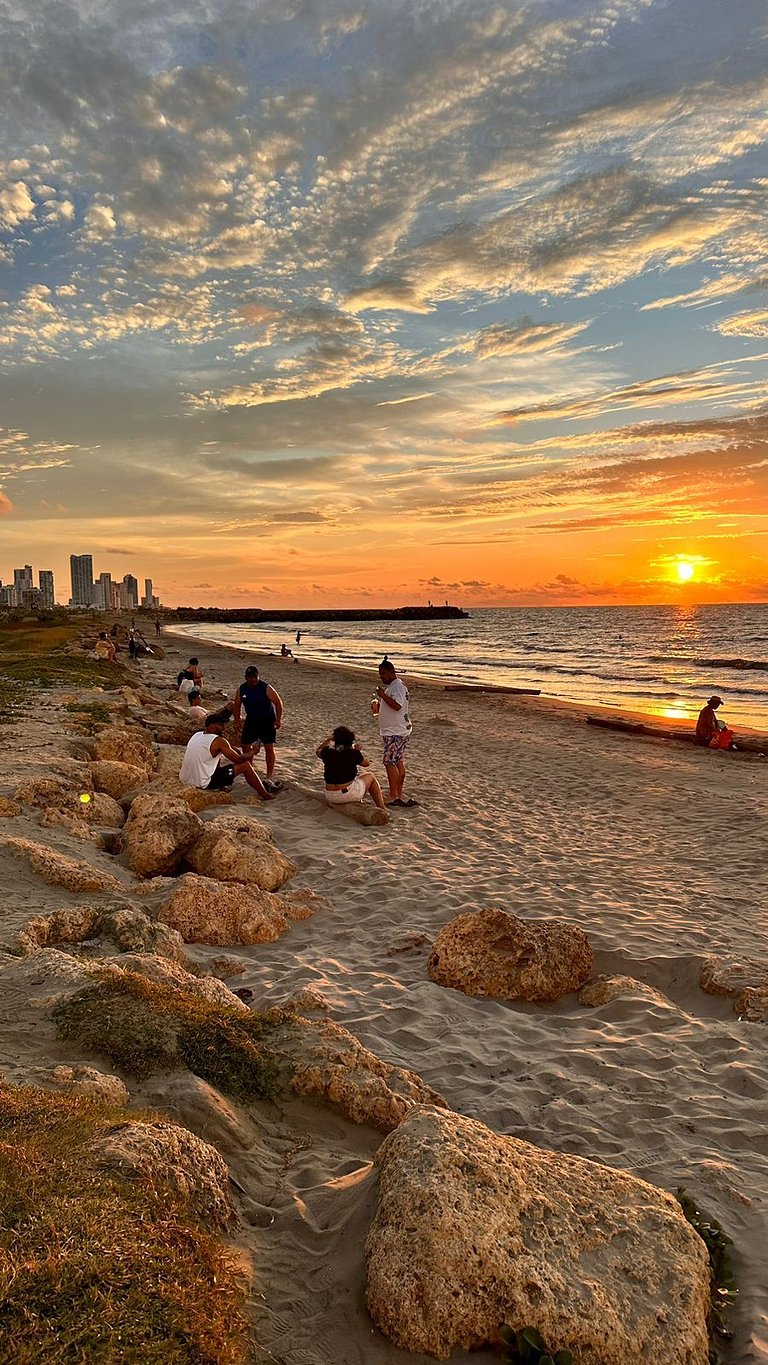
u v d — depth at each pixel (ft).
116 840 28.91
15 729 47.88
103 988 14.17
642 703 102.22
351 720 75.87
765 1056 17.03
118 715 59.67
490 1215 8.93
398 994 19.83
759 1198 12.49
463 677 143.95
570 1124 14.56
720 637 269.44
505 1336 8.22
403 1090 13.94
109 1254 7.65
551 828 37.24
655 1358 8.56
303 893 25.89
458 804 41.24
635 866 31.30
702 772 53.11
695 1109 15.11
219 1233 9.41
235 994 19.11
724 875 30.22
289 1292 8.97
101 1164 8.94
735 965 20.59
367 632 425.28
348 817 36.24
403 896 26.63
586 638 279.08
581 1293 8.66
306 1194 10.75
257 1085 12.91
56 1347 6.70
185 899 22.84
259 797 38.68
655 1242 9.68
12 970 15.20
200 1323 7.47
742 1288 10.52
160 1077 12.29
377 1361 8.20
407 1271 8.50
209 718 37.42
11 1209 7.91
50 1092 10.64
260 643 296.30
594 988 20.42
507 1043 17.65
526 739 67.05
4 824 26.78
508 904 26.16
